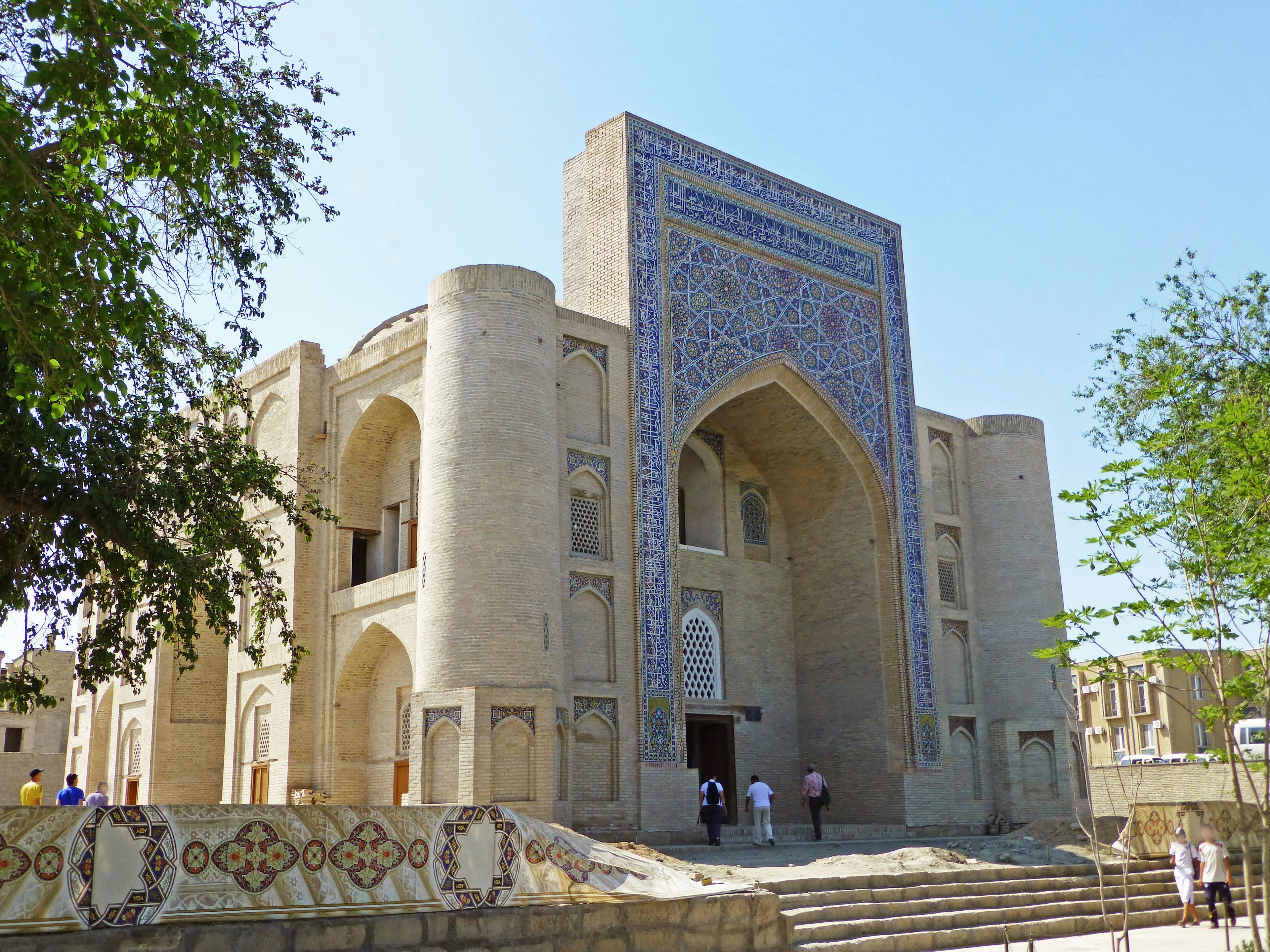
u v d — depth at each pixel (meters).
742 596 20.47
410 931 7.48
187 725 19.81
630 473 16.77
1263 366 14.06
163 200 8.65
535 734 14.36
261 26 9.37
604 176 18.08
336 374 18.48
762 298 19.16
